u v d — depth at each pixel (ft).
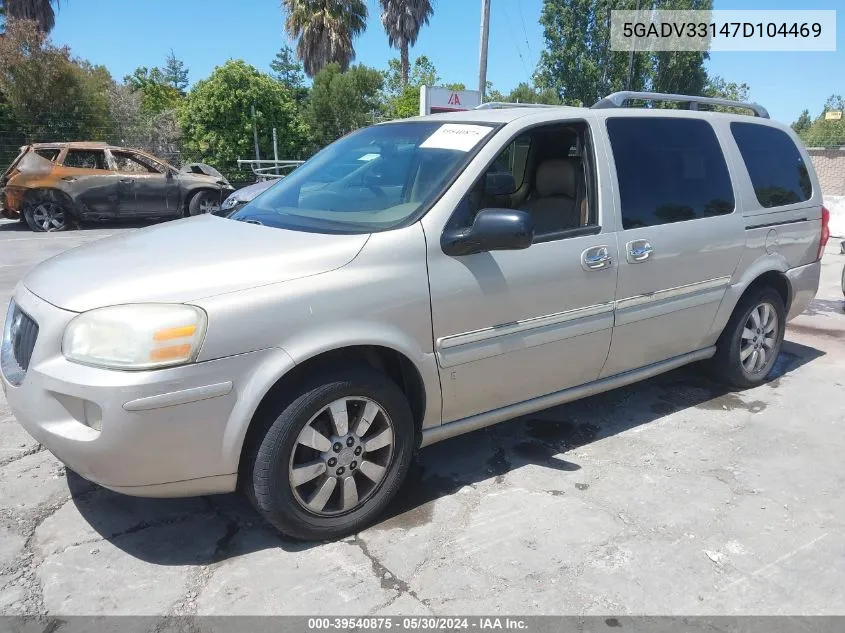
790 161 14.67
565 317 10.50
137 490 7.90
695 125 12.85
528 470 10.99
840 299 23.94
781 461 11.39
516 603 7.84
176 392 7.48
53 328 7.78
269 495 8.31
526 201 12.19
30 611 7.58
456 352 9.48
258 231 9.64
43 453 11.25
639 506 9.93
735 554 8.81
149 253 8.95
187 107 77.66
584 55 91.61
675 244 11.79
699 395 14.29
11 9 82.69
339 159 11.86
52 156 42.68
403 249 8.92
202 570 8.36
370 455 9.29
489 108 12.12
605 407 13.62
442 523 9.45
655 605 7.84
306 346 8.13
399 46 109.81
